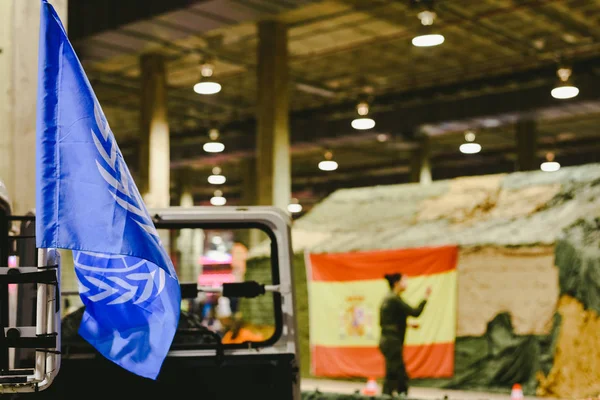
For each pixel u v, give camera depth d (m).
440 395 11.14
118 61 20.77
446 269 11.60
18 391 2.85
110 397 3.86
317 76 23.14
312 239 13.35
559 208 11.33
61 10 5.89
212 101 26.36
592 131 30.25
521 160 27.06
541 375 10.57
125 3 14.83
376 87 24.48
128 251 2.87
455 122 23.95
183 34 15.54
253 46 20.08
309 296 12.89
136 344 3.12
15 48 5.69
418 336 11.73
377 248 12.29
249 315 8.08
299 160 35.91
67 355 3.85
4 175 5.58
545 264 10.75
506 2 16.81
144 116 19.88
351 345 12.36
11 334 2.93
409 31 18.72
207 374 3.96
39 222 2.83
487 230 11.61
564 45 20.17
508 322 10.98
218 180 31.62
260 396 3.99
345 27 18.50
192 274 20.30
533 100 22.31
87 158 2.89
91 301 3.16
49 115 2.90
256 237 18.20
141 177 19.88
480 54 20.92
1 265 3.74
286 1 13.90
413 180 29.61
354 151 32.53
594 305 10.20
